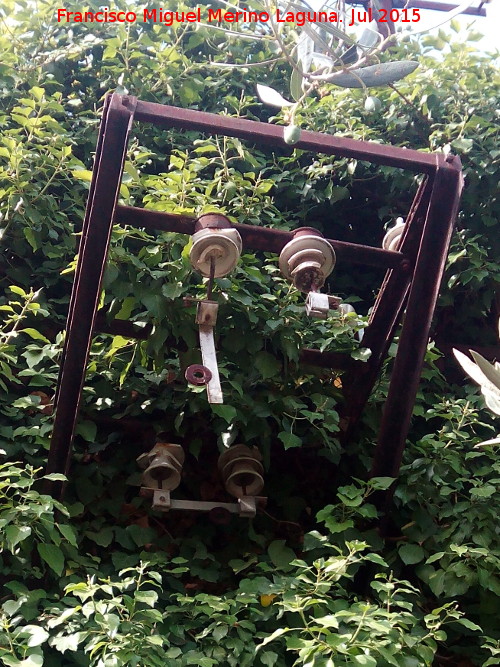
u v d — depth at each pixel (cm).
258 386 372
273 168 500
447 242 321
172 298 334
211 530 375
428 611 358
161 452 358
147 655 282
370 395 396
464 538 350
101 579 303
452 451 376
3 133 434
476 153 477
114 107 303
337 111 506
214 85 519
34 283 431
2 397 378
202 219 317
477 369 226
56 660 300
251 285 379
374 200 498
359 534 343
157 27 525
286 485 390
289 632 312
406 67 269
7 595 319
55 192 451
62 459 325
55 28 518
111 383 380
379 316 361
